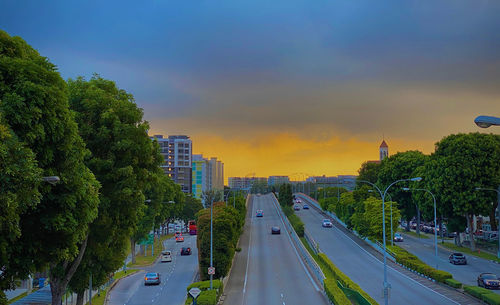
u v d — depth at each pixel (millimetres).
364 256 66312
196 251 85688
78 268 34188
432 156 74875
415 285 45938
